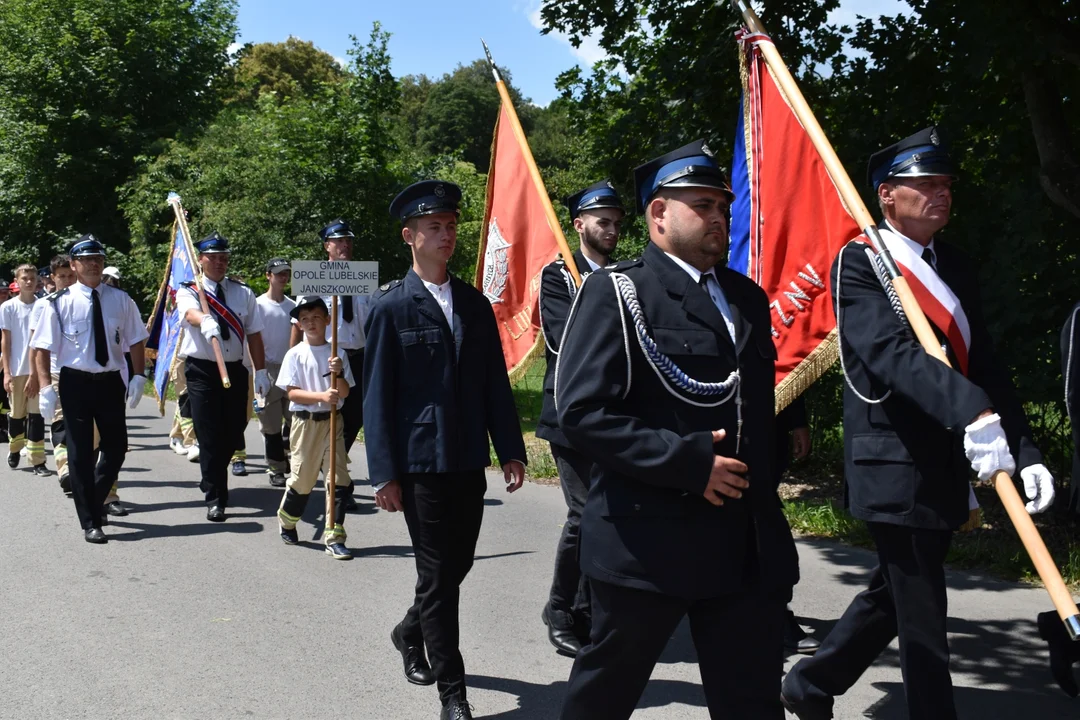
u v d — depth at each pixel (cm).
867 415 342
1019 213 688
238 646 482
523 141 560
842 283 340
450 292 420
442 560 393
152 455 1055
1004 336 697
